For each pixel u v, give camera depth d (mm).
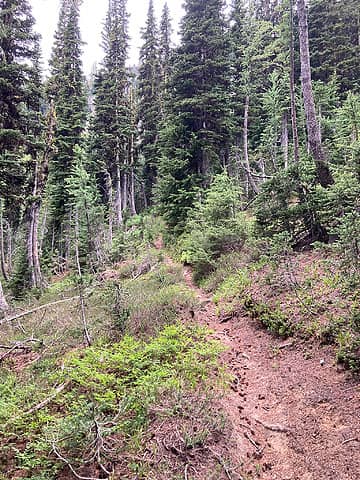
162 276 14016
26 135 18344
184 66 22000
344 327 6234
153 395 5039
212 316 9617
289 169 11320
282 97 28219
